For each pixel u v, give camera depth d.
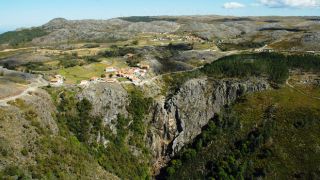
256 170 163.62
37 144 137.12
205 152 181.00
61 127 163.50
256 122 187.75
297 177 157.00
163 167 186.25
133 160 177.75
